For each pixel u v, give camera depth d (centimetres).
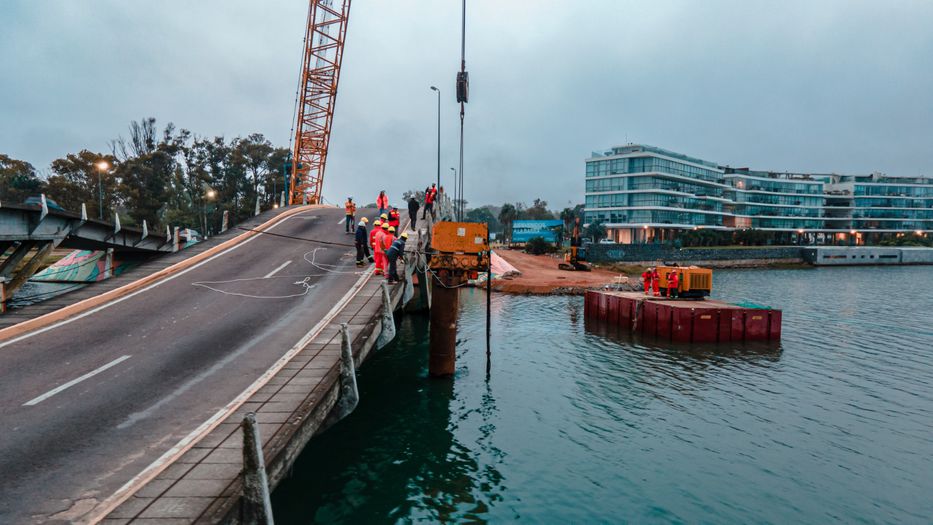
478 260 1989
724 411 1738
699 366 2328
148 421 821
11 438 757
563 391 1920
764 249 10562
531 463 1319
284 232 2869
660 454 1395
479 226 1997
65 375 1010
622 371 2220
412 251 2088
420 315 3606
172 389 950
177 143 9112
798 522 1087
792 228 12788
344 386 1010
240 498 625
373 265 2123
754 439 1509
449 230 1970
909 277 7950
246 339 1250
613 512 1100
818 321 3656
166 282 1803
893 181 13975
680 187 10512
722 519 1086
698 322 2797
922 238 12694
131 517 580
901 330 3291
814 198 13012
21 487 634
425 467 1277
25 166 7738
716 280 7338
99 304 1530
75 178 7519
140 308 1501
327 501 1103
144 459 706
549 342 2786
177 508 599
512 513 1081
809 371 2264
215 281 1834
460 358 2384
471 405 1734
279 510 1063
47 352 1135
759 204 12200
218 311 1488
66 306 1439
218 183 9556
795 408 1777
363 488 1162
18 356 1105
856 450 1445
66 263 4603
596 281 5400
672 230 10531
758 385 2044
